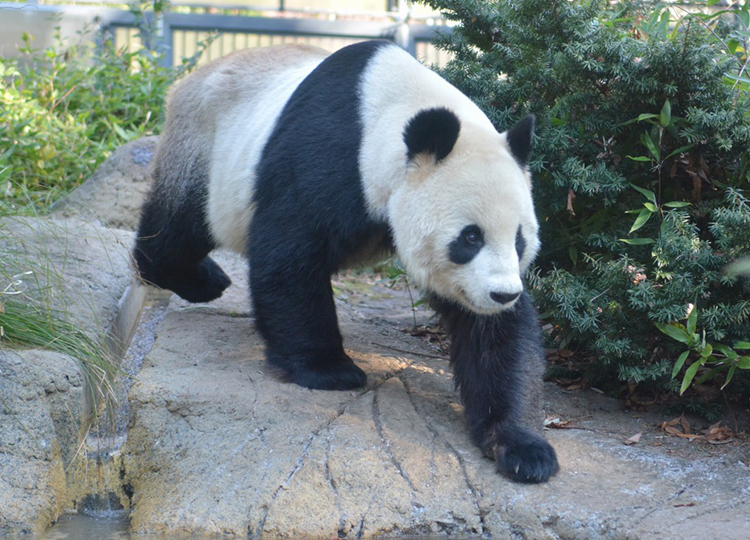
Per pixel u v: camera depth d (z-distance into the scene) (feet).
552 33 16.42
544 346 17.60
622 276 15.19
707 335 14.99
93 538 12.37
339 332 15.11
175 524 12.41
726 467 13.08
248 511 12.36
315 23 37.86
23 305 15.02
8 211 18.44
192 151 17.28
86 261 19.07
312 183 14.01
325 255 14.39
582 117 16.33
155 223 18.24
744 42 17.35
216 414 13.65
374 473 12.66
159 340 16.83
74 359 14.29
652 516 11.55
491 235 12.53
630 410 15.84
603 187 15.60
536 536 11.78
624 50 15.39
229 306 19.76
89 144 27.32
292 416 13.62
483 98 17.04
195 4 38.22
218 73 17.25
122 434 14.62
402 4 38.19
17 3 35.09
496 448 12.84
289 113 14.87
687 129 15.26
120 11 36.42
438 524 12.16
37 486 12.87
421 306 22.03
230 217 16.31
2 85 27.66
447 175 12.74
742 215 14.17
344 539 12.09
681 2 19.29
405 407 14.21
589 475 12.69
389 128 13.65
